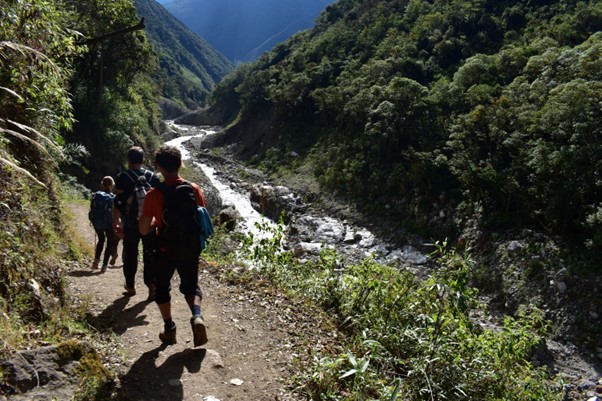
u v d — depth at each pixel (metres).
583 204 19.20
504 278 19.67
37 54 5.19
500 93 30.31
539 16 45.28
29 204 5.52
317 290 6.67
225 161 54.28
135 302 5.38
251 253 8.03
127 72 32.84
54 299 4.36
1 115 5.89
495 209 23.75
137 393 3.42
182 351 4.19
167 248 3.91
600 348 15.34
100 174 23.55
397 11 69.56
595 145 19.14
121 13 24.80
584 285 17.30
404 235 27.00
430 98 33.44
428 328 4.86
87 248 7.89
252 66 99.56
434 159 28.31
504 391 4.67
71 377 2.99
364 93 39.56
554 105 21.20
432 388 4.07
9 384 2.70
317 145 47.47
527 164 21.73
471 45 46.88
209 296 5.88
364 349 4.84
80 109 23.94
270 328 5.10
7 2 5.31
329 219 31.00
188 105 136.25
